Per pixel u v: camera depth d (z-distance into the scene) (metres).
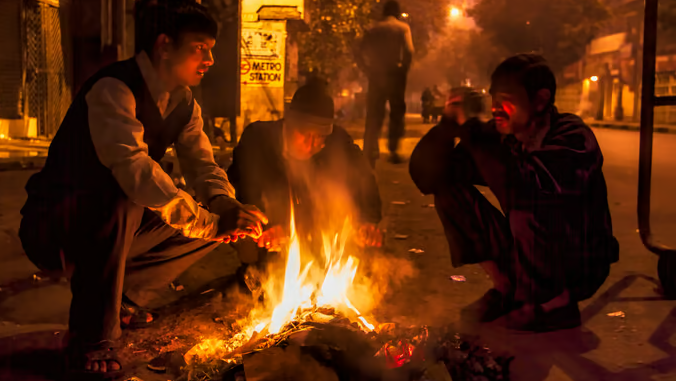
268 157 3.23
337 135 3.32
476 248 2.98
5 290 3.28
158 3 2.28
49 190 2.33
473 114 2.89
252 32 12.48
